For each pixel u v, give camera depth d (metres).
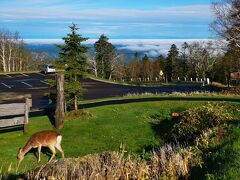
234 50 51.16
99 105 28.34
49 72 66.31
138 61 134.12
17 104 19.34
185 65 113.75
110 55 99.75
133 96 34.53
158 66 120.50
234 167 8.88
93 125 21.17
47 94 26.80
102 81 57.59
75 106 25.34
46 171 8.17
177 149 11.59
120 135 19.27
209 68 94.62
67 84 24.33
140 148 17.20
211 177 8.66
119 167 8.52
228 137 12.01
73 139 18.70
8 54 108.88
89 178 7.78
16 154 16.19
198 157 10.45
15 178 8.81
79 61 24.92
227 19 50.09
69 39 24.16
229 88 47.22
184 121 17.41
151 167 9.34
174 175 9.00
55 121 20.86
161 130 19.97
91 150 16.98
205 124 16.55
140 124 21.31
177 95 34.47
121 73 104.88
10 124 19.16
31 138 15.10
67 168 8.28
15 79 58.81
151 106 27.09
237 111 18.20
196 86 58.53
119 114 24.19
